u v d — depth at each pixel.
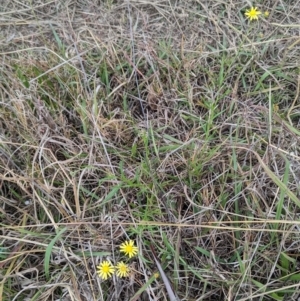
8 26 0.36
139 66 0.32
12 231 0.24
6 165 0.25
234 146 0.25
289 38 0.32
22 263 0.23
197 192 0.25
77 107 0.28
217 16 0.35
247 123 0.27
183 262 0.22
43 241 0.24
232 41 0.33
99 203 0.25
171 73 0.31
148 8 0.37
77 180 0.26
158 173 0.25
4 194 0.26
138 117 0.30
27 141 0.27
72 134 0.29
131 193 0.25
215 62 0.32
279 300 0.21
